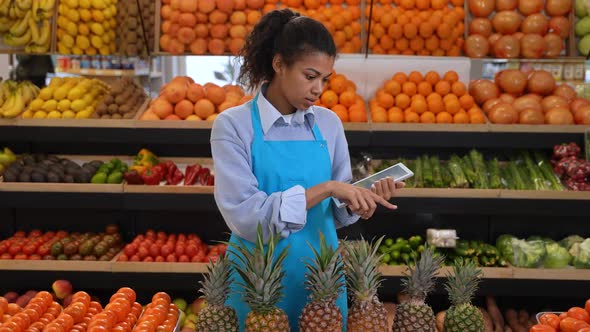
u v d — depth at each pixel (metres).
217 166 2.06
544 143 4.09
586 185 3.96
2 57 4.50
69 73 4.51
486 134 4.07
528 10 4.41
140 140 4.10
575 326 2.21
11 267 3.90
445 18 4.37
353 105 4.14
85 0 4.39
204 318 1.92
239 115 2.10
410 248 4.02
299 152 2.12
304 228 2.11
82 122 4.10
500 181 4.05
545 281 3.85
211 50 4.37
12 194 4.04
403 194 3.96
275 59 2.02
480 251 3.97
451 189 3.95
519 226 4.32
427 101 4.19
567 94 4.32
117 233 4.28
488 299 4.19
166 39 4.41
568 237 4.12
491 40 4.42
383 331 1.86
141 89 4.50
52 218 4.41
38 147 4.49
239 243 2.11
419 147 4.41
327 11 4.39
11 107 4.17
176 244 4.08
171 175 4.18
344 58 4.36
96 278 3.91
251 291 1.81
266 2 4.44
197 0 4.32
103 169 4.12
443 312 3.96
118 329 2.20
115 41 4.47
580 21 4.39
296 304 2.09
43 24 4.44
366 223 4.34
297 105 2.03
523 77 4.32
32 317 2.28
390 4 4.51
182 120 4.09
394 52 4.43
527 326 4.06
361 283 1.87
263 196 1.99
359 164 4.20
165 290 4.29
